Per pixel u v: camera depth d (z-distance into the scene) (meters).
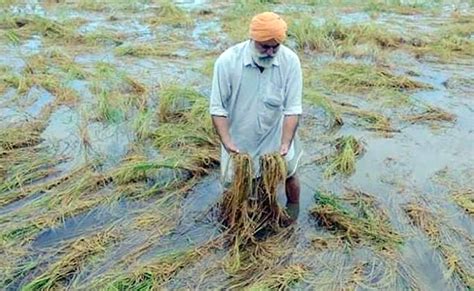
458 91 5.99
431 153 4.66
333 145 4.74
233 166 3.48
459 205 3.89
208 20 8.88
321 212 3.71
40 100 5.64
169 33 8.12
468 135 4.98
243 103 3.40
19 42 7.51
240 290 3.08
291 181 3.78
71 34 7.75
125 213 3.76
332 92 5.86
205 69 6.26
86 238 3.48
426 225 3.65
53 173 4.25
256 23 3.10
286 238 3.54
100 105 5.22
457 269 3.25
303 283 3.14
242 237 3.49
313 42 7.40
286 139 3.48
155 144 4.63
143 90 5.80
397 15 9.31
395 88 6.00
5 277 3.17
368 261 3.32
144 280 3.13
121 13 9.21
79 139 4.79
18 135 4.75
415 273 3.23
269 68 3.29
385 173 4.33
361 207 3.85
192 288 3.10
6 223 3.61
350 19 8.95
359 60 6.99
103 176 4.12
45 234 3.53
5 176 4.17
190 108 5.16
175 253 3.33
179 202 3.89
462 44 7.45
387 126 5.11
